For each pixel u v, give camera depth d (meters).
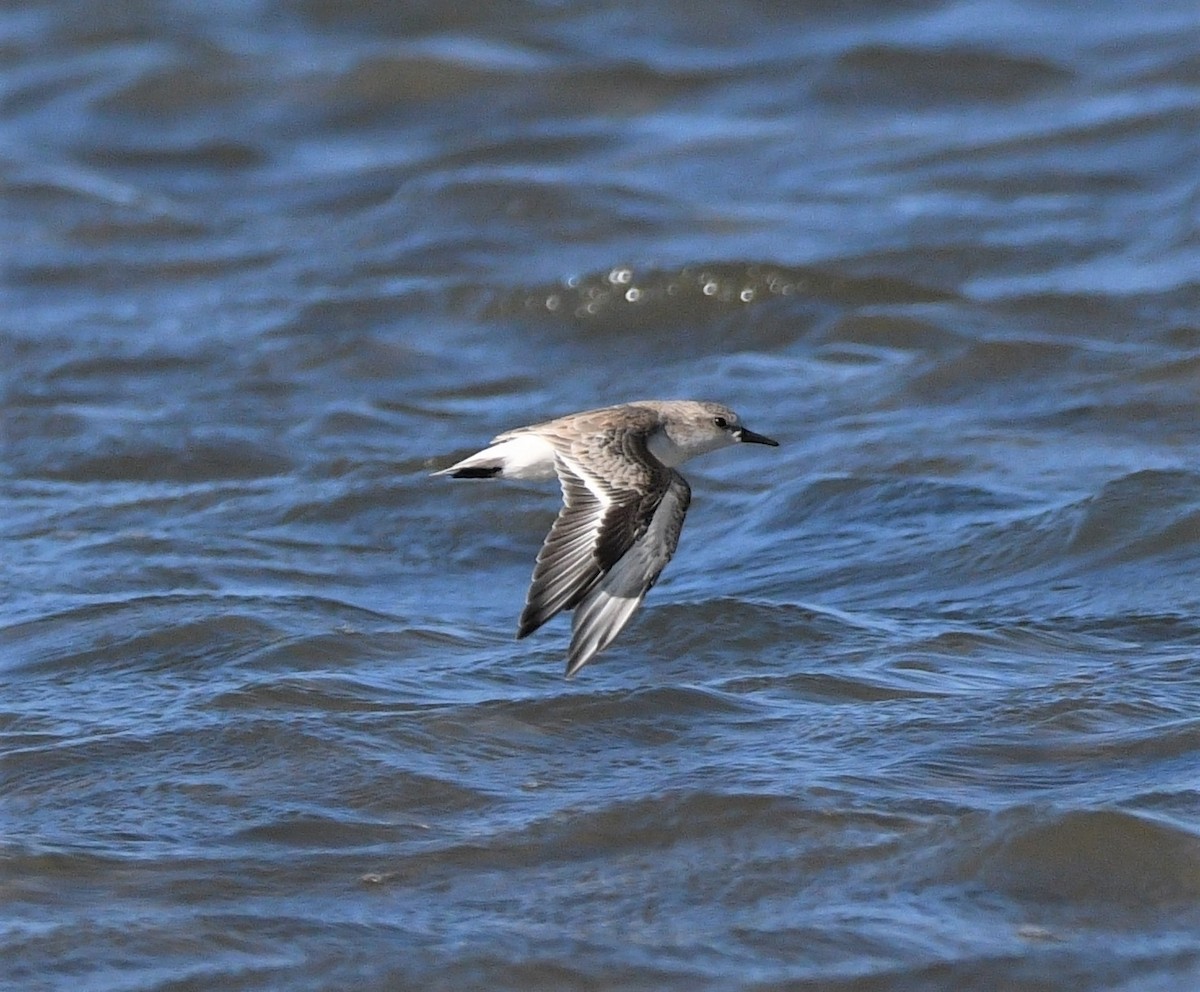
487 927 10.95
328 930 10.95
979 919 10.94
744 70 36.28
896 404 21.81
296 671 14.71
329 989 10.39
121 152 34.72
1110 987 10.27
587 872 11.55
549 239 28.58
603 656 14.93
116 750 13.30
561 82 35.69
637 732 13.45
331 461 20.95
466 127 34.97
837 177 30.95
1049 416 20.84
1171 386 21.27
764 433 21.42
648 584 10.57
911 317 24.44
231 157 34.34
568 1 40.03
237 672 14.73
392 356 24.61
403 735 13.36
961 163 31.00
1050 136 31.42
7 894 11.38
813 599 16.44
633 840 11.89
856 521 18.31
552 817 12.16
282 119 35.59
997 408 21.34
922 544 17.41
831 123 33.72
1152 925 10.87
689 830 11.95
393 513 19.20
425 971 10.52
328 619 15.88
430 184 30.05
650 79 35.81
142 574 17.48
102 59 38.03
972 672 14.39
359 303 26.39
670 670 14.62
